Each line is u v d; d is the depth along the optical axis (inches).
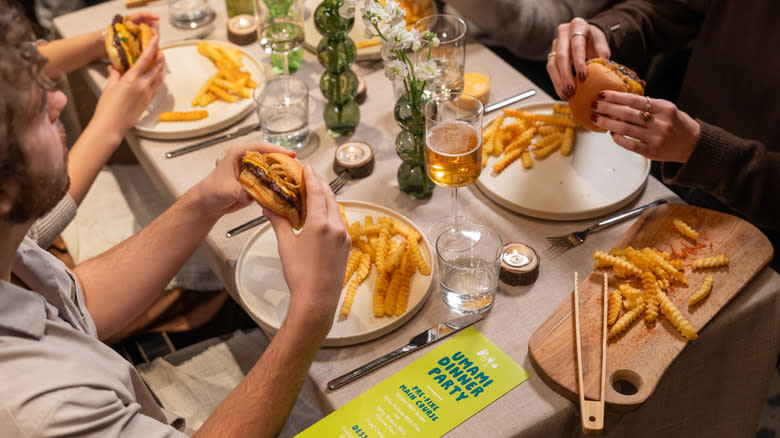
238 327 72.1
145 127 58.8
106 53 65.7
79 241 70.6
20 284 36.9
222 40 70.8
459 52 53.6
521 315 42.9
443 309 43.7
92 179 55.5
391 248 46.4
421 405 38.0
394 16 42.9
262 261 46.9
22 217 28.9
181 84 63.9
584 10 78.3
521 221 49.6
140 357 65.4
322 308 34.9
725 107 64.5
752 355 45.2
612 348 39.4
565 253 46.8
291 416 57.5
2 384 27.6
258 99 54.8
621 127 48.9
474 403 37.9
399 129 59.2
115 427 29.9
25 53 27.2
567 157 53.7
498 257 41.2
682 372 42.3
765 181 49.8
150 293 44.5
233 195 42.6
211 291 69.8
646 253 43.9
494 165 52.7
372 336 41.6
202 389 58.2
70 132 80.0
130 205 75.4
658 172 83.4
